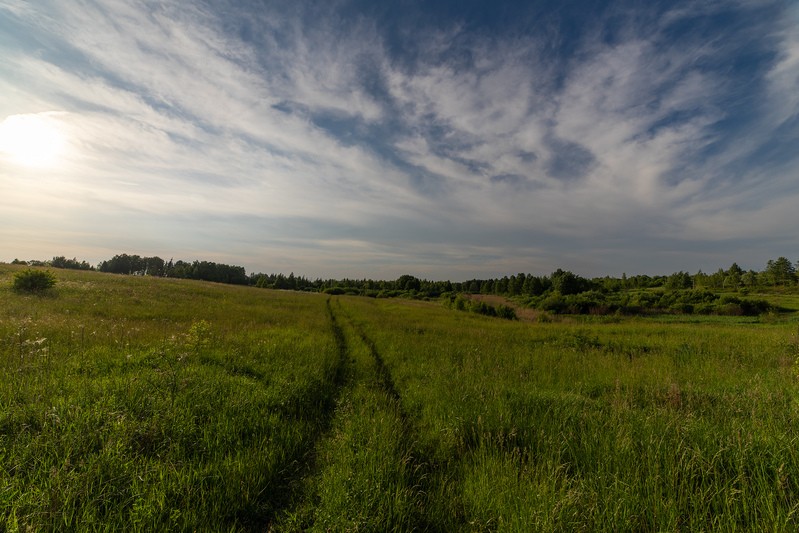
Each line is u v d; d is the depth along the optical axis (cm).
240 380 661
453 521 333
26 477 320
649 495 321
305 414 591
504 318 3384
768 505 286
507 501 339
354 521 298
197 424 466
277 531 317
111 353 764
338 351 1134
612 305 4662
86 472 321
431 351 1173
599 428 472
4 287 1830
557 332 1769
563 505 307
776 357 1057
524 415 555
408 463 424
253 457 401
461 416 548
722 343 1354
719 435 414
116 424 405
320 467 426
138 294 2372
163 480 336
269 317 1895
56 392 496
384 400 670
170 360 693
